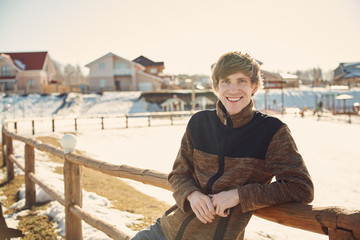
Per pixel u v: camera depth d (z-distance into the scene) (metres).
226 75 1.49
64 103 36.78
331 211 1.17
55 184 5.68
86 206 4.71
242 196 1.29
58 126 21.45
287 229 4.20
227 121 1.50
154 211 4.64
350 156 10.02
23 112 31.91
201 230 1.41
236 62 1.47
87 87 45.84
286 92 46.91
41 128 19.89
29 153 4.97
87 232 3.84
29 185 4.94
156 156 10.82
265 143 1.40
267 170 1.40
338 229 1.13
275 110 37.78
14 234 3.14
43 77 46.94
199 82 51.59
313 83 55.00
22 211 4.70
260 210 1.44
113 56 46.34
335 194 6.08
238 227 1.33
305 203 1.29
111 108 36.06
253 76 1.50
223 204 1.31
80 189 3.52
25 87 45.19
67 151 3.54
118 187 6.12
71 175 3.49
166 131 18.61
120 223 4.03
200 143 1.61
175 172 1.67
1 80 43.78
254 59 1.57
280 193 1.26
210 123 1.61
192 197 1.45
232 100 1.47
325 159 9.61
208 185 1.48
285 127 1.39
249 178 1.41
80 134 17.23
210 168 1.53
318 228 1.20
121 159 10.32
